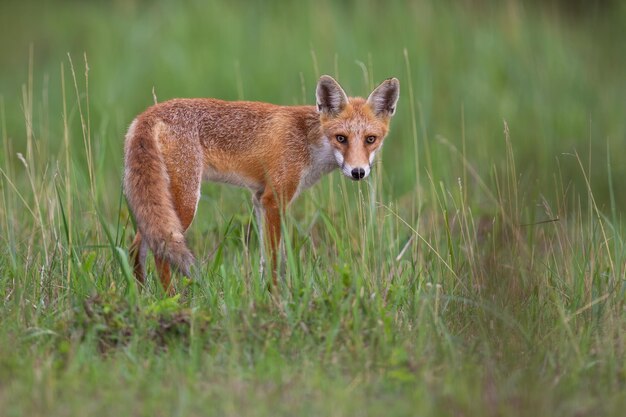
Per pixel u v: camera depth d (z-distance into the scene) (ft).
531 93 70.74
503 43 75.92
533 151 62.85
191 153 39.55
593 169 59.26
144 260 39.17
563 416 26.66
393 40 74.64
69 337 31.19
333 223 42.93
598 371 29.91
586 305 35.09
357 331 31.48
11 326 31.83
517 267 39.17
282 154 41.29
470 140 63.82
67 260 36.78
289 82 69.97
